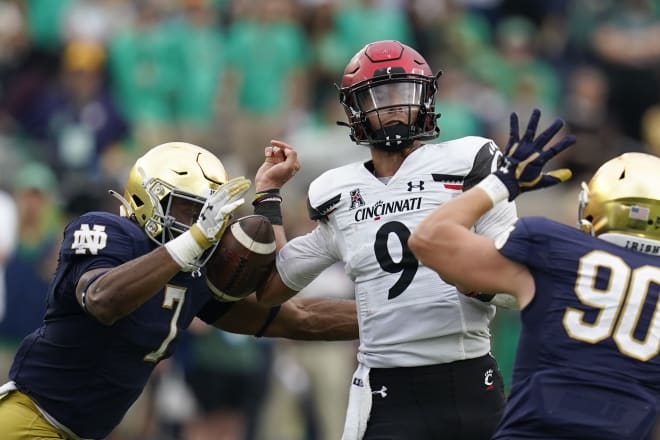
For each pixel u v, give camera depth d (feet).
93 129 142.41
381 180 64.95
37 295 113.70
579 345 55.31
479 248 56.90
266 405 118.42
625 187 57.62
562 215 135.03
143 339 64.80
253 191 134.21
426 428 62.80
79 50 151.33
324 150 133.39
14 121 146.51
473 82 164.35
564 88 169.89
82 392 64.90
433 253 57.16
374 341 63.77
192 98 150.71
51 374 64.90
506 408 56.95
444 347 62.95
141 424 116.26
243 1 155.53
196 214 64.90
